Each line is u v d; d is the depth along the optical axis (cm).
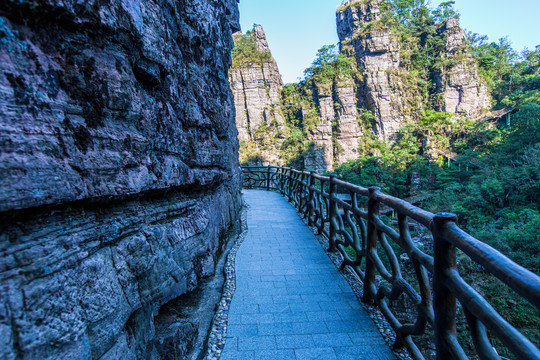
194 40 353
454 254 151
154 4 219
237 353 237
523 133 3544
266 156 6197
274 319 283
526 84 6056
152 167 213
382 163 4841
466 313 134
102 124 157
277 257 442
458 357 141
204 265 343
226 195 514
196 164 328
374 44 6141
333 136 6147
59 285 120
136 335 179
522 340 100
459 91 6041
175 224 273
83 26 143
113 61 164
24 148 110
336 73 6272
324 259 435
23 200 107
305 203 679
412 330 206
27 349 102
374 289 296
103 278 148
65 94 134
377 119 5938
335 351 239
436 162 4638
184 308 285
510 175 2723
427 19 7050
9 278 102
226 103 515
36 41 122
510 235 1812
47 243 119
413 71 6359
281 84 7200
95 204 157
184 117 298
